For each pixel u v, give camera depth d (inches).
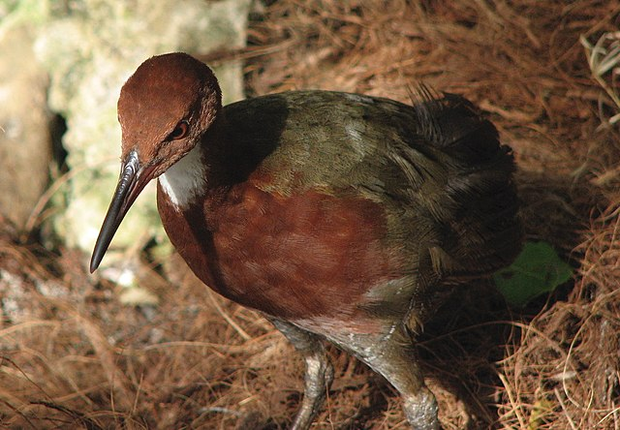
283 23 400.5
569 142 355.3
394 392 304.3
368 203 230.7
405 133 251.8
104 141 369.4
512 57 379.6
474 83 375.2
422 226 240.7
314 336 277.1
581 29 379.9
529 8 389.4
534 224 327.9
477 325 306.5
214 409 308.3
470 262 259.0
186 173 224.2
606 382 284.4
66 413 296.2
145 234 364.8
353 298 236.2
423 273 243.6
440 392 301.6
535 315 310.3
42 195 375.9
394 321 246.1
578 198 333.1
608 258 307.6
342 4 406.0
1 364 315.6
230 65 380.2
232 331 330.6
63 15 377.4
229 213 226.7
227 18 384.2
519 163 346.9
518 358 298.2
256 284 236.1
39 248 374.3
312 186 227.3
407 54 391.2
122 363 331.9
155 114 209.0
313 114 240.4
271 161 227.5
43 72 374.9
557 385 293.6
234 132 229.3
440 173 248.7
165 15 375.9
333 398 307.1
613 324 291.6
